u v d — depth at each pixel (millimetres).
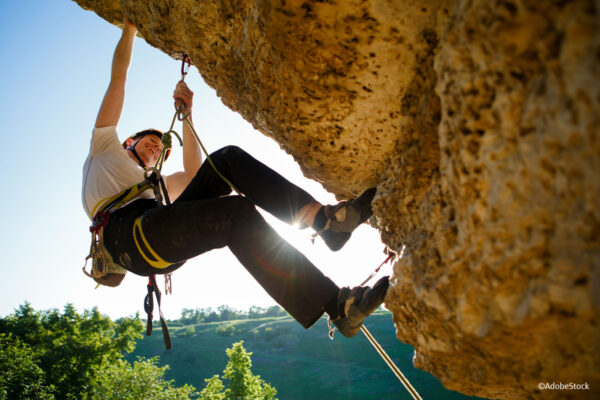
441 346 1748
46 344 29281
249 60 2469
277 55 2096
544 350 1396
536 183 1211
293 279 2195
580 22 1022
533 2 1136
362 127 2328
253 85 2582
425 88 1908
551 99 1137
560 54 1102
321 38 1960
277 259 2217
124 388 27891
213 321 130000
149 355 81938
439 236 1626
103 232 2570
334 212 2297
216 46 2830
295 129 2484
